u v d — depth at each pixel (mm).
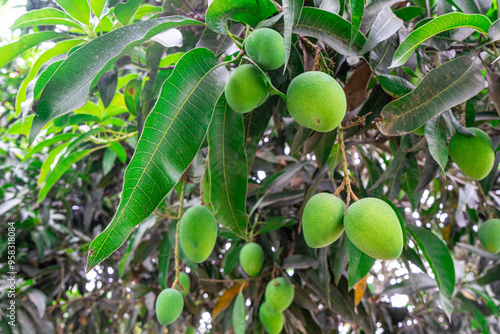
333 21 368
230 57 459
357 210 322
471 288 885
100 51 347
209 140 387
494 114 524
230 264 726
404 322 1035
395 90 409
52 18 481
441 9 460
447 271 487
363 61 479
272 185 681
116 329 1470
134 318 1086
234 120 387
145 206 267
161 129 278
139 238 745
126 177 264
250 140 445
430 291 1200
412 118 360
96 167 1012
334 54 468
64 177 1074
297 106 322
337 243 594
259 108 444
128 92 575
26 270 1154
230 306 809
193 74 302
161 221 952
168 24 354
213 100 302
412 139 511
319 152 491
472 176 423
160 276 697
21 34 891
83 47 342
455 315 1132
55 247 1245
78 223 1294
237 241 752
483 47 396
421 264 569
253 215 754
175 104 287
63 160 676
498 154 573
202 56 314
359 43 388
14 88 1349
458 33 445
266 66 327
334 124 322
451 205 891
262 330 677
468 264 1230
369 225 310
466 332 1127
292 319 688
